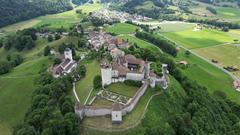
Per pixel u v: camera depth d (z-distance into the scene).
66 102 181.50
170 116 198.25
